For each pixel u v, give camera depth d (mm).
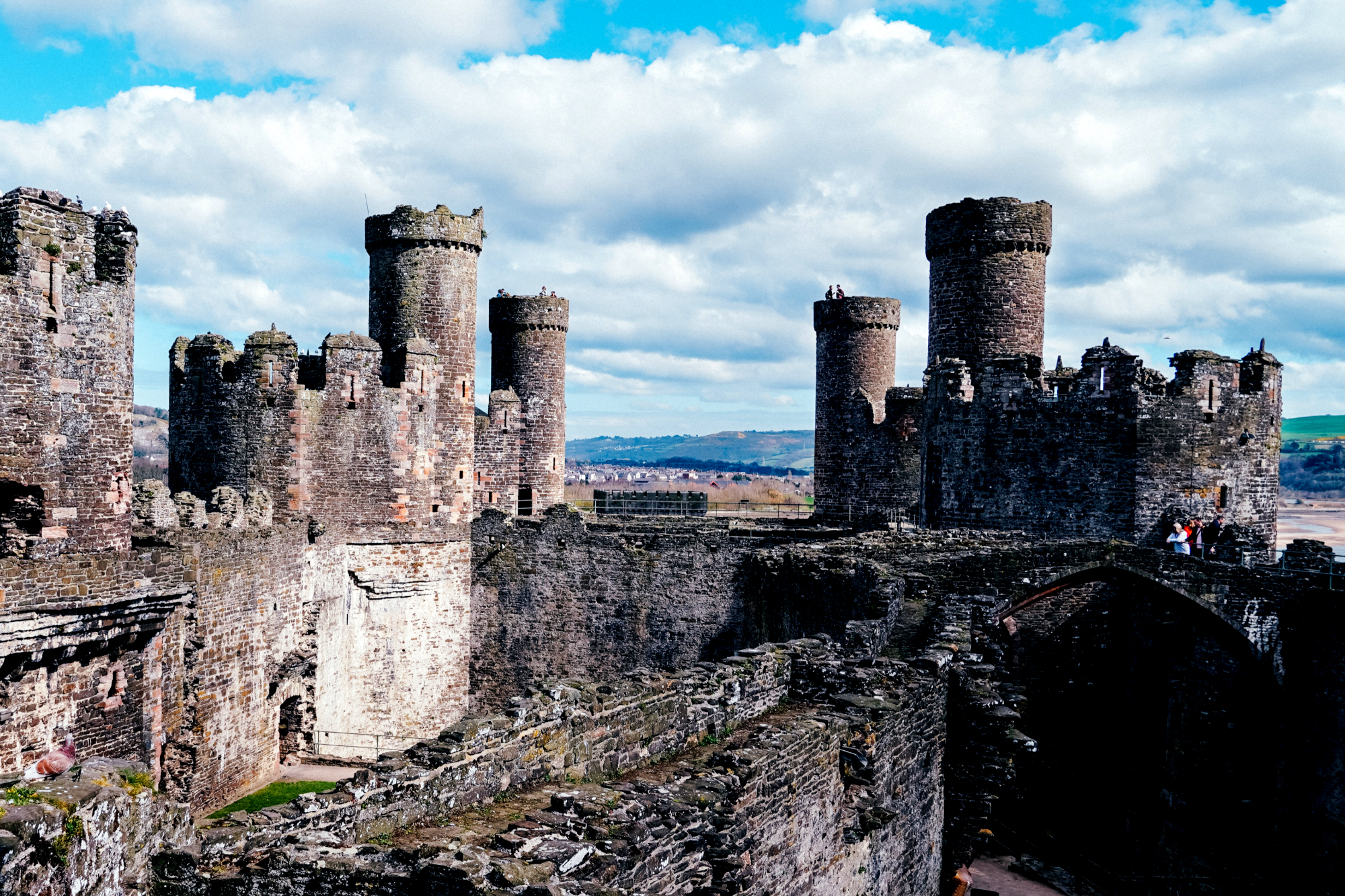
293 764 35281
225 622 30656
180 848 10547
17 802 9367
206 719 29641
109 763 10797
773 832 14172
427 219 42062
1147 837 31281
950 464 36094
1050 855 31281
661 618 39969
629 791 12609
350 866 9938
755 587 37000
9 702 21938
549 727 13531
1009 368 34406
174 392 39844
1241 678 29156
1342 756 26125
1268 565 28703
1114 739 32156
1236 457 33781
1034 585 27812
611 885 10328
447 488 43062
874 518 46188
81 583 23406
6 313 22469
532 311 54062
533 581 42906
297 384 37031
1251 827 28453
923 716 19391
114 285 25219
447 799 12055
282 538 34406
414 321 42375
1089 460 33344
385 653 40844
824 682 18641
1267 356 34375
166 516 29219
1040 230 38750
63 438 23781
